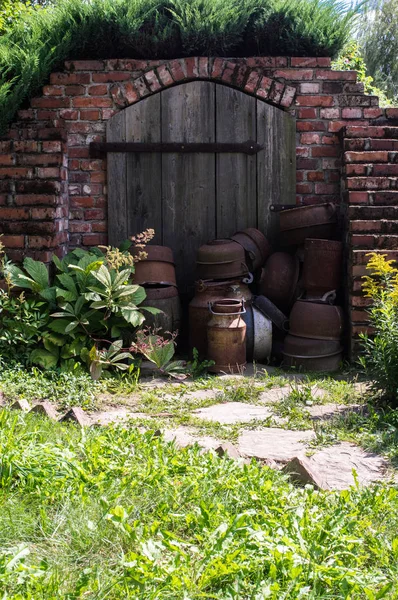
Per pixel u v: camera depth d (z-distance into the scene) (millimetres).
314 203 8094
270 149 8070
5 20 9523
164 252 7543
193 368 6859
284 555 2758
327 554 2902
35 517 3248
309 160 8078
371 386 5754
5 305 6719
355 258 6945
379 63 19531
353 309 6984
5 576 2617
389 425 4941
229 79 7992
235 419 5363
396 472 4215
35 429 4250
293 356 7035
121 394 6145
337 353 7020
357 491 3617
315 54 8078
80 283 6914
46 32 8148
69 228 8125
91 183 8102
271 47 8133
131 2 7969
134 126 8055
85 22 7957
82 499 3328
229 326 6863
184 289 8148
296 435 4941
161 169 8086
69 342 6777
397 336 5535
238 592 2619
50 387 6000
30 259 7035
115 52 8188
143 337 6898
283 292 7617
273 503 3355
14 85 7961
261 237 7805
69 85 8023
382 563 2980
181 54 8172
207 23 7895
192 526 3176
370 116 8008
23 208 7426
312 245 7309
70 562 2916
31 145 7508
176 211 8109
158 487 3498
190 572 2756
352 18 8117
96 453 3832
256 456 4469
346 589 2664
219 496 3484
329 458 4445
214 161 8094
